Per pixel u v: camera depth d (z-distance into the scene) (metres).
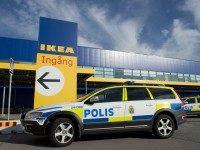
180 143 7.69
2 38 36.75
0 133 9.95
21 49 37.41
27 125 7.58
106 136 8.95
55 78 14.64
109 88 8.27
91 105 7.82
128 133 9.59
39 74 14.43
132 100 8.38
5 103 34.66
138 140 8.20
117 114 8.04
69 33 15.38
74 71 15.14
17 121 10.27
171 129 8.64
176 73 51.19
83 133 7.63
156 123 8.45
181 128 11.45
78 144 7.58
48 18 15.14
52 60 14.75
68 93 14.80
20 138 8.77
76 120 7.54
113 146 7.28
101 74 43.62
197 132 10.04
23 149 6.92
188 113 20.11
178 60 52.00
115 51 45.69
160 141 8.03
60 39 15.14
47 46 14.80
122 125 8.06
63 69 14.90
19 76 26.31
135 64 47.03
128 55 46.72
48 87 14.44
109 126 7.90
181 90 47.03
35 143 7.79
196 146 7.25
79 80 28.48
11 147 7.19
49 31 15.02
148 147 7.13
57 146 7.25
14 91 35.06
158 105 8.62
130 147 7.13
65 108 7.52
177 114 8.81
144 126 8.34
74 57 15.27
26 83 33.12
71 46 15.30
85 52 43.22
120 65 45.62
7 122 10.13
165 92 8.98
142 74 47.34
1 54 36.31
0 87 34.47
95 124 7.73
